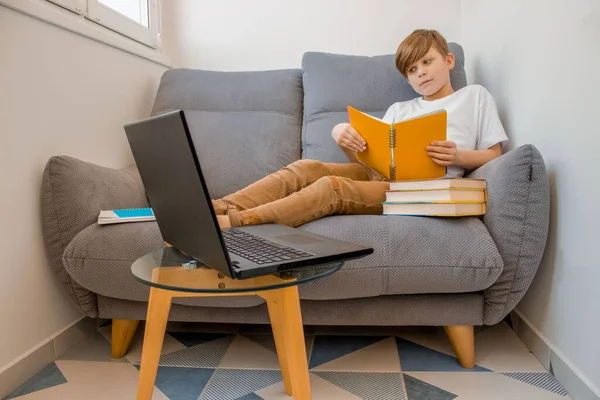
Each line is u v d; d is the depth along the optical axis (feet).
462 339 3.94
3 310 3.74
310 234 3.21
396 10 6.70
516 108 4.76
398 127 4.11
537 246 3.71
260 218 3.73
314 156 5.73
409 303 3.93
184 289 2.38
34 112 4.16
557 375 3.69
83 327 4.75
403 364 4.04
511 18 4.88
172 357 4.27
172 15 6.96
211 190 5.55
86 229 3.93
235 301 3.91
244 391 3.65
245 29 6.92
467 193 3.84
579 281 3.41
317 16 6.81
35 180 4.15
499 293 3.79
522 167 3.70
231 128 5.83
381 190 4.38
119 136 5.61
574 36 3.52
